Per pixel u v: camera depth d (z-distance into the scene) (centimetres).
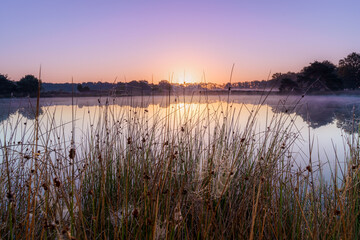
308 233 185
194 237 198
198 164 240
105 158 274
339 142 567
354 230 182
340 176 284
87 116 948
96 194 231
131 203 204
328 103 2245
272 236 204
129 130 327
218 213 216
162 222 184
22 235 166
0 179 213
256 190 226
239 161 266
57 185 144
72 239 122
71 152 142
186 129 304
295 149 480
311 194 221
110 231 211
